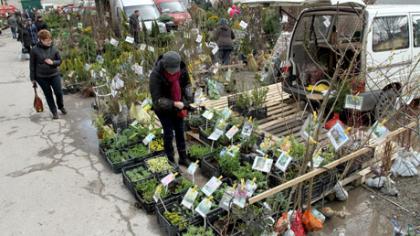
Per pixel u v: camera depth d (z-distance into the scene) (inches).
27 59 527.5
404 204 150.4
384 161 160.6
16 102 313.3
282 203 137.2
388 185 157.4
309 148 134.9
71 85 333.4
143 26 392.5
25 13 790.5
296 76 249.6
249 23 422.6
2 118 273.1
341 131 131.5
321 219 136.5
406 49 220.7
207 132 201.8
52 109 264.5
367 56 202.4
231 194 125.4
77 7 767.7
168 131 175.8
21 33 528.7
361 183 164.2
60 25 686.5
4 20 1103.6
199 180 175.0
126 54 328.8
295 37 251.9
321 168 132.1
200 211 128.6
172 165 178.7
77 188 171.5
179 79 169.9
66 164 195.6
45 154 208.5
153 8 590.6
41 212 153.7
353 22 231.0
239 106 238.7
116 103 234.5
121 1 574.9
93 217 149.5
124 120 230.5
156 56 295.3
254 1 238.7
